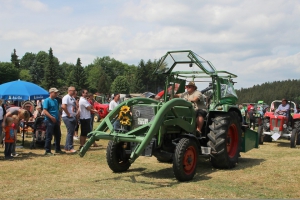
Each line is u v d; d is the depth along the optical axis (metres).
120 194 4.92
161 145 6.26
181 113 6.47
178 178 5.83
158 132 5.89
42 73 113.94
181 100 6.34
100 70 109.94
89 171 6.61
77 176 6.14
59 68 126.62
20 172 6.41
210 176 6.38
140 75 56.59
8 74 79.50
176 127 6.46
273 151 10.27
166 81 7.82
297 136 11.86
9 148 7.81
